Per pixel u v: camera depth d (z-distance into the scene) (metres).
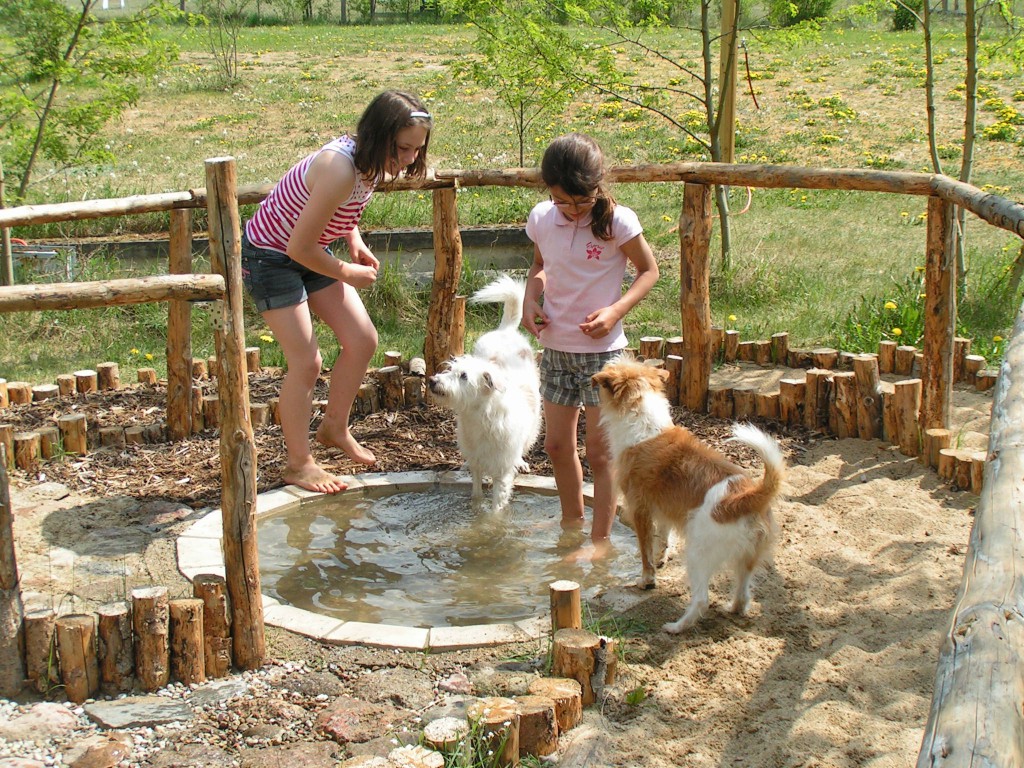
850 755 3.14
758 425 6.32
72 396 6.80
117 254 9.66
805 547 4.68
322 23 36.47
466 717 3.26
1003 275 8.59
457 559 4.91
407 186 6.30
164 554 4.70
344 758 3.21
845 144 16.53
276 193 4.84
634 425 4.35
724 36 9.45
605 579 4.64
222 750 3.27
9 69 9.15
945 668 1.76
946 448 5.50
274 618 4.12
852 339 7.80
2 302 3.28
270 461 5.89
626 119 18.73
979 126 17.25
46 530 4.95
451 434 6.40
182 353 6.07
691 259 6.32
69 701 3.54
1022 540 2.03
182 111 20.62
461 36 30.41
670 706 3.50
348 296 5.22
